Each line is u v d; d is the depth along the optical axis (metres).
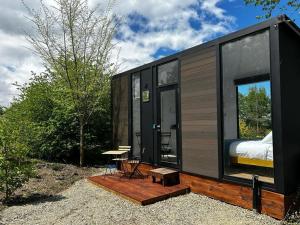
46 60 9.86
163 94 6.88
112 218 4.47
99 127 10.82
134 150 8.13
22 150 5.64
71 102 9.59
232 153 5.41
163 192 5.54
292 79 4.52
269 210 4.31
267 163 4.81
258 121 5.18
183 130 6.13
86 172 8.44
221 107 5.23
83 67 9.81
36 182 6.85
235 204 4.88
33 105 9.96
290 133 4.37
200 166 5.64
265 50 4.57
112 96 9.43
